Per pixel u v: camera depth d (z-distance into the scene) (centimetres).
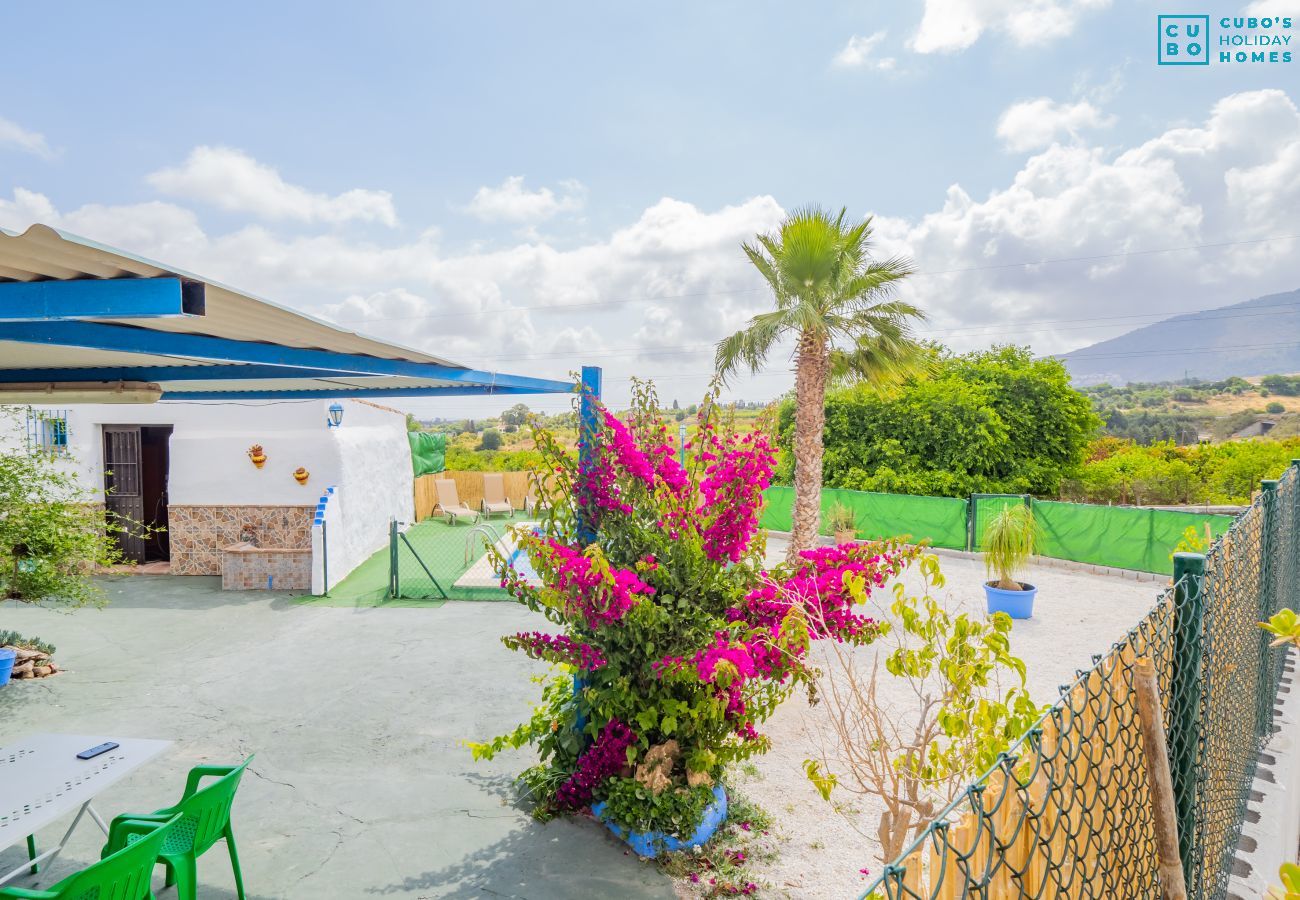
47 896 276
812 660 802
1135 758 201
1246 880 304
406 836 464
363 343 450
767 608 418
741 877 416
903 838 302
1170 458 3072
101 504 1265
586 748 489
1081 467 2030
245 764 388
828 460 1886
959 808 269
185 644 875
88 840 458
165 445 1406
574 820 480
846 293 1114
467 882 415
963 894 125
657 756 448
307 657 825
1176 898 169
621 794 449
